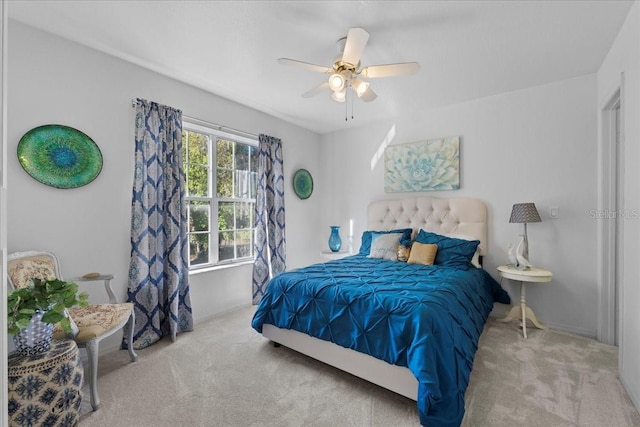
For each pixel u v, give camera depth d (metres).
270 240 3.88
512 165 3.14
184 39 2.23
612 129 2.57
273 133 4.02
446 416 1.48
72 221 2.25
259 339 2.71
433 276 2.45
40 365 1.42
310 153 4.64
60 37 2.20
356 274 2.50
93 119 2.36
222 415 1.68
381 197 4.13
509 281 3.15
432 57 2.46
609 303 2.58
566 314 2.87
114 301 2.25
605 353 2.38
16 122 2.01
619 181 2.53
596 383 1.95
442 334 1.64
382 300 1.87
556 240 2.91
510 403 1.76
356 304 1.95
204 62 2.58
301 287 2.29
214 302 3.31
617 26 2.02
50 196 2.15
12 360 1.44
